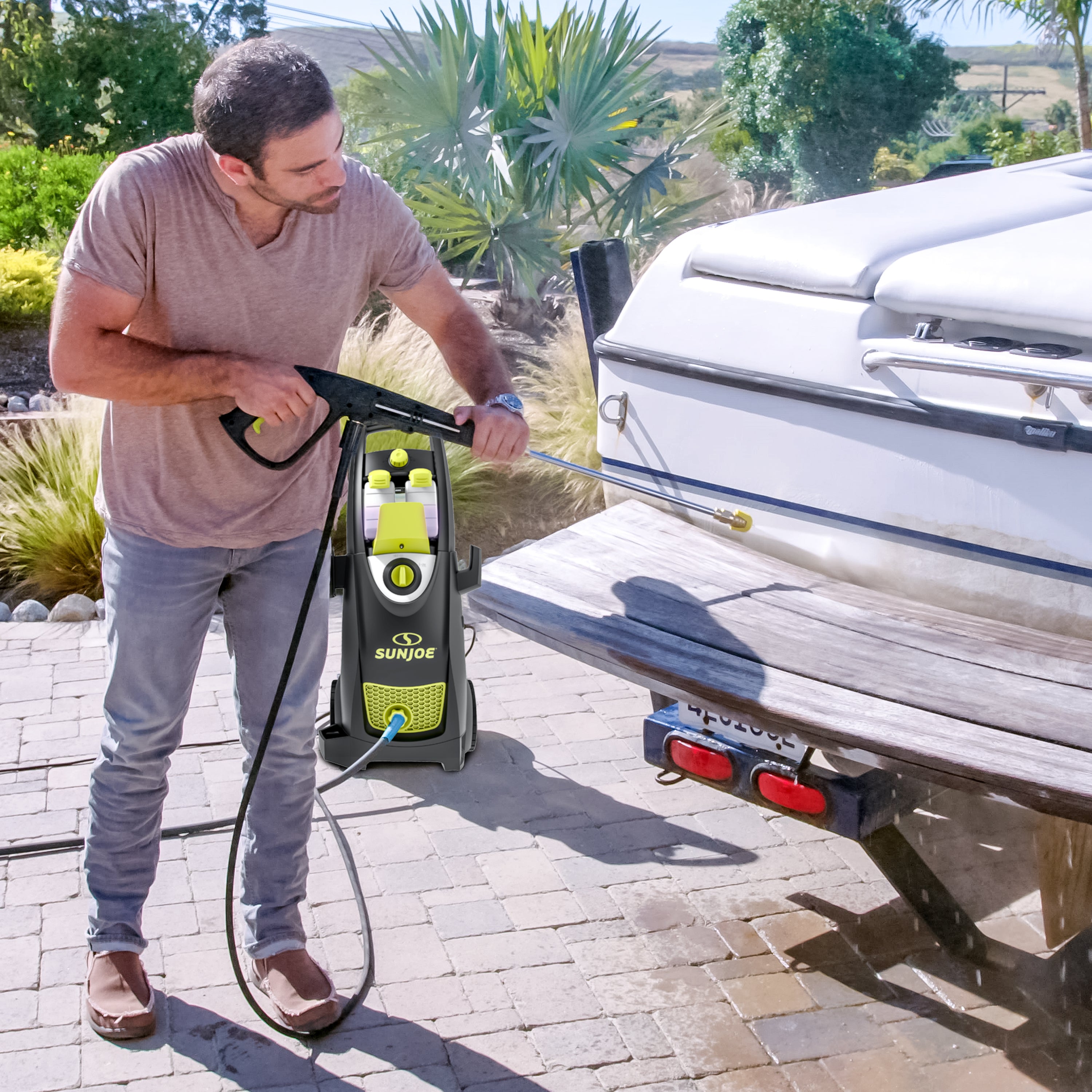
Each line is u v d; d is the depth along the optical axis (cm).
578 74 903
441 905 310
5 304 875
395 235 247
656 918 307
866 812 247
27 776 366
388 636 358
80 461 565
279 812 264
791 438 284
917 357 251
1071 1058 259
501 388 257
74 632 479
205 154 216
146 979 267
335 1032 265
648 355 308
